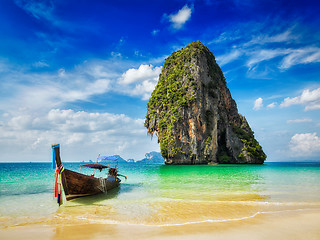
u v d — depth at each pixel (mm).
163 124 77688
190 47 91688
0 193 16406
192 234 6840
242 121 98438
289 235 6695
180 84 82250
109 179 18422
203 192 16172
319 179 25172
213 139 77438
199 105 77250
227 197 14094
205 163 75000
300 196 14242
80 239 6461
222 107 87250
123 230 7383
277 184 20562
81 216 9734
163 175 32250
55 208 11562
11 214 10266
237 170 42938
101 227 7809
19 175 34781
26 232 7215
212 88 84750
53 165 11945
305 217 8977
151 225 8016
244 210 10445
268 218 8836
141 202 12781
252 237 6516
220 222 8289
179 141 74125
